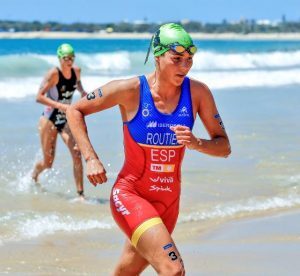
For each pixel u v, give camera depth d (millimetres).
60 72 9930
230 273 6316
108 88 4883
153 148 4820
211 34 109812
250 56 39344
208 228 7980
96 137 13594
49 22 83625
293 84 28875
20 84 22828
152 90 4832
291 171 11109
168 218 5012
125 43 53625
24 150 12266
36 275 6277
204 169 11188
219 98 21797
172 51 4699
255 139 13812
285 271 6395
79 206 9125
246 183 10289
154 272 6422
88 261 6770
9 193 9633
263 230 7895
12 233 7660
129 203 4809
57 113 9953
